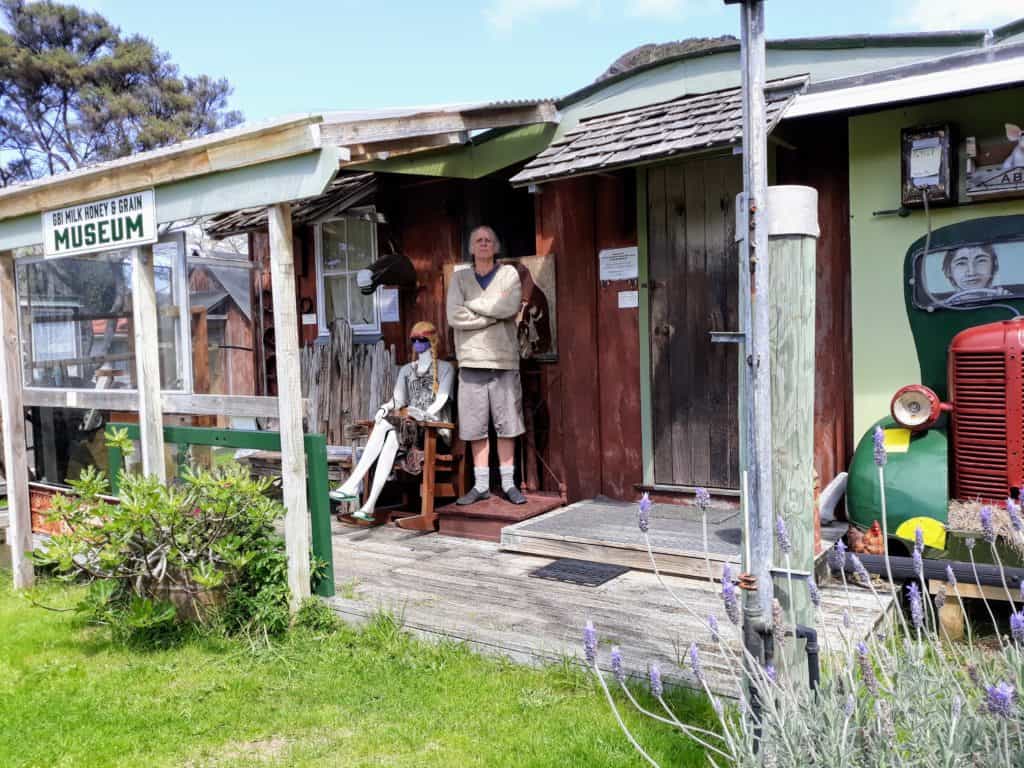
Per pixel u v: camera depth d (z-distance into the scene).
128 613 4.65
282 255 4.62
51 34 31.16
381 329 7.84
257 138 4.56
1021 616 2.38
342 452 7.51
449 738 3.34
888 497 4.45
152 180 5.12
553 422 6.78
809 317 2.61
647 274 6.17
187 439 5.35
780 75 5.38
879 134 5.07
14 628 5.13
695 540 5.14
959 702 2.18
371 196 7.64
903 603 4.25
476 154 6.54
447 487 6.75
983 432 4.43
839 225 5.37
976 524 4.23
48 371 6.32
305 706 3.74
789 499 2.67
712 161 5.88
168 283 5.44
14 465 6.12
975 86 4.25
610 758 3.04
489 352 6.20
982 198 4.73
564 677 3.73
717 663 3.62
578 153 5.48
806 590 2.64
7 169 32.06
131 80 32.38
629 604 4.48
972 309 4.81
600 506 6.20
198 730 3.57
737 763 2.38
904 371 5.06
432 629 4.26
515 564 5.38
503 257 6.98
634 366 6.26
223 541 4.54
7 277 6.18
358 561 5.59
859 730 2.33
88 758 3.38
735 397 5.88
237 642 4.49
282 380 4.65
